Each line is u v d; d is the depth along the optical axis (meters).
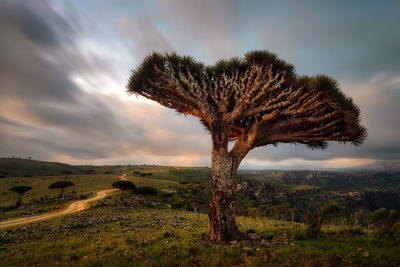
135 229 13.75
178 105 11.55
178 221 18.39
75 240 10.92
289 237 9.55
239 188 123.50
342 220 20.92
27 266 7.05
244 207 38.16
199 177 150.88
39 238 12.48
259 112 10.23
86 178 100.62
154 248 8.04
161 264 6.17
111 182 82.38
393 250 6.70
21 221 25.28
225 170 9.52
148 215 23.14
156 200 45.91
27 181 84.62
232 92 11.50
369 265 5.48
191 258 6.51
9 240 11.90
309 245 7.92
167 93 11.65
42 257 8.08
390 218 11.79
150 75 11.77
